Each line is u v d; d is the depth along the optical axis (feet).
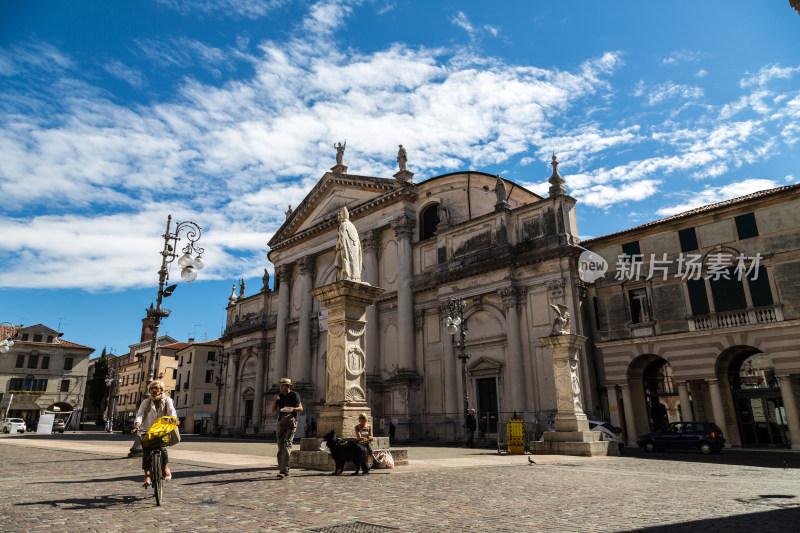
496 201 116.98
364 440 36.83
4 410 187.42
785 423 78.38
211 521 19.45
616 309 91.56
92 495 25.49
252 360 162.61
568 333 62.75
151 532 17.51
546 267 96.27
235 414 161.68
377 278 125.70
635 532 18.20
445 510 22.52
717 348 80.18
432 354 110.42
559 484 32.50
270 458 48.78
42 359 198.49
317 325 138.00
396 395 110.63
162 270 58.34
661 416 92.02
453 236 111.75
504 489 29.71
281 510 21.89
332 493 26.89
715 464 51.01
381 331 121.70
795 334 74.02
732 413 82.23
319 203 146.30
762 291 78.28
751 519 20.84
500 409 97.04
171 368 248.32
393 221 122.31
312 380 135.33
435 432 105.29
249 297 169.07
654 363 92.63
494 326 102.12
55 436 117.39
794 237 76.59
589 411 86.89
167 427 24.18
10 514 20.52
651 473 41.06
